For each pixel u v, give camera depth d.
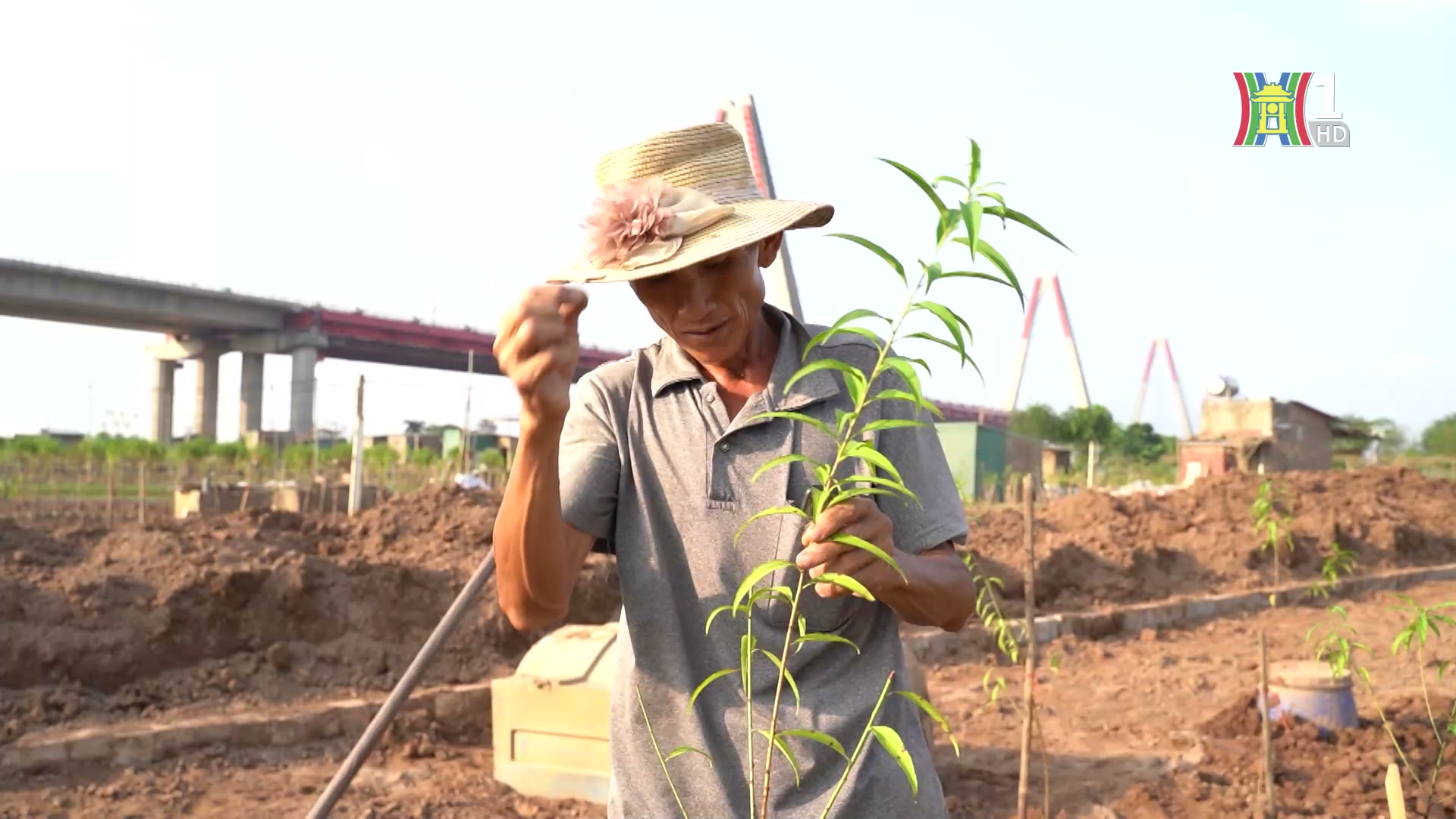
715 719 1.67
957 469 27.23
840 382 1.70
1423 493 18.22
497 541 1.60
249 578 7.05
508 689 5.71
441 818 5.21
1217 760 5.94
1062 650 9.61
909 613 1.60
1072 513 14.61
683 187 1.63
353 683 6.97
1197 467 29.09
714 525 1.68
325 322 62.38
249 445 38.94
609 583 8.65
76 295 53.75
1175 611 11.35
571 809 5.38
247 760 5.92
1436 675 8.33
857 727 1.63
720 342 1.61
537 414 1.46
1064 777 5.94
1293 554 13.67
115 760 5.73
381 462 26.39
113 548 7.44
